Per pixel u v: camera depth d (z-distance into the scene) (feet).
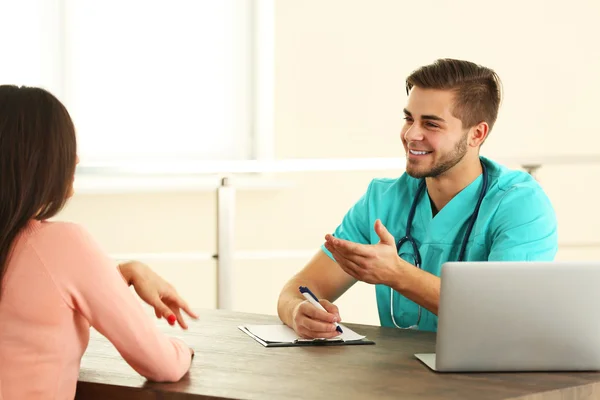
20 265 5.52
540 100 18.44
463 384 5.86
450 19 17.89
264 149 17.39
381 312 8.43
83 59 16.84
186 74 17.20
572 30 18.39
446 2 17.83
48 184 5.50
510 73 18.26
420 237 8.18
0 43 16.42
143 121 17.12
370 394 5.61
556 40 18.35
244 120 17.43
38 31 16.58
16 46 16.51
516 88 18.33
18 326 5.53
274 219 16.93
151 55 17.07
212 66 17.25
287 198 16.96
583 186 18.62
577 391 5.87
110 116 17.01
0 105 5.47
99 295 5.55
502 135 18.43
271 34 17.22
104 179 15.84
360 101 17.70
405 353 6.65
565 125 18.58
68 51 16.75
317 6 17.39
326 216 17.22
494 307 6.04
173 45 17.12
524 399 5.64
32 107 5.48
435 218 8.07
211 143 17.37
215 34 17.19
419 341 7.02
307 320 6.94
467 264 6.03
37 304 5.49
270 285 17.01
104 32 16.87
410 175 7.93
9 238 5.50
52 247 5.54
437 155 7.79
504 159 11.69
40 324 5.51
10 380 5.51
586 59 18.48
